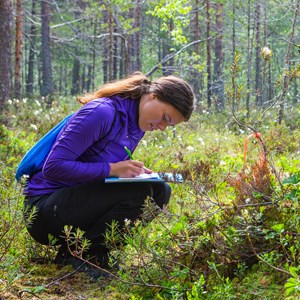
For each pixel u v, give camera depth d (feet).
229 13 83.97
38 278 12.44
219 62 82.38
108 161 12.46
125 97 12.46
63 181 12.57
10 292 11.51
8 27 45.57
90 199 12.60
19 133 34.17
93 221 12.90
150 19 116.26
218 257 11.72
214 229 12.31
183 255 12.09
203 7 73.36
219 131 44.65
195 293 10.46
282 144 27.71
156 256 11.91
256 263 11.79
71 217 12.69
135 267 12.33
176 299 10.40
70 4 113.91
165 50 106.73
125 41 77.30
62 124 12.92
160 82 12.35
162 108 12.28
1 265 12.28
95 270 12.74
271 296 10.57
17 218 13.21
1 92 45.65
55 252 14.16
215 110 59.21
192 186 13.97
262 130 30.14
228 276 11.65
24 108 50.34
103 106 12.19
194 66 61.52
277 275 11.04
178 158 24.39
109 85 12.64
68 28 116.78
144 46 133.49
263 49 14.52
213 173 20.18
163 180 12.62
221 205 13.05
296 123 44.68
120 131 12.39
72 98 73.61
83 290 12.03
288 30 98.27
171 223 15.15
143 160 25.09
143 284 11.23
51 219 12.80
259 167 13.26
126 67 77.82
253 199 12.62
